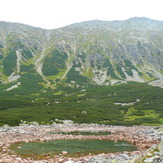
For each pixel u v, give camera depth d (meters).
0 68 198.50
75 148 30.19
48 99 122.06
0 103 91.50
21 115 69.38
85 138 39.75
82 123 67.69
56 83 177.75
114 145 33.16
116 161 18.52
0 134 39.66
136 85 152.38
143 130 50.69
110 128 57.62
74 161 20.84
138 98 113.44
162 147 21.00
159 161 15.90
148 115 80.88
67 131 50.75
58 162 20.83
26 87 159.12
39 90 155.25
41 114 74.50
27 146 30.47
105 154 25.50
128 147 31.53
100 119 73.19
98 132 49.81
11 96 124.19
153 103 101.44
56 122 66.25
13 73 190.88
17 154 24.83
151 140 36.84
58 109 86.06
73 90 154.25
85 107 94.12
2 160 20.73
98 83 188.50
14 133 42.06
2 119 60.28
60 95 136.62
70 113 79.38
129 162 17.55
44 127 56.00
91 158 22.14
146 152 21.52
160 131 46.41
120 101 108.44
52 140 36.84
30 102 101.62
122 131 51.38
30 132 45.06
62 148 29.83
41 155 24.72
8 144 31.08
